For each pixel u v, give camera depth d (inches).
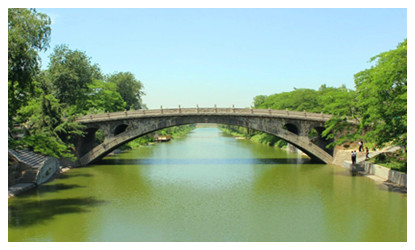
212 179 1371.8
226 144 3243.1
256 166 1702.8
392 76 953.5
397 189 1141.1
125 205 991.0
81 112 2330.2
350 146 1749.5
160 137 3794.3
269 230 778.8
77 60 2313.0
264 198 1070.4
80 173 1501.0
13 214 890.7
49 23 962.1
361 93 1197.7
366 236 732.7
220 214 906.7
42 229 778.2
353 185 1216.2
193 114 1697.8
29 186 1182.9
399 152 1359.5
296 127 1875.0
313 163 1793.8
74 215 889.5
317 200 1034.7
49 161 1364.4
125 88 3216.0
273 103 3024.1
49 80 1925.4
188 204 1005.2
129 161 1898.4
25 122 1477.6
